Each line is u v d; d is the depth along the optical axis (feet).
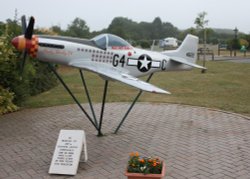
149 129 27.86
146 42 139.23
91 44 23.47
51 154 22.09
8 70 32.99
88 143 24.36
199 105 37.14
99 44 23.58
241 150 22.59
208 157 21.33
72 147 19.67
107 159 21.15
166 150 22.74
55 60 22.58
